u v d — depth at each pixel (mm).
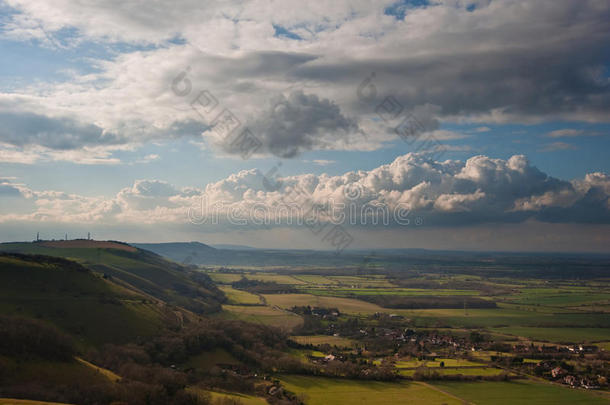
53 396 92562
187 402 107812
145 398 103125
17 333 109438
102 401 97000
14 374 97000
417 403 128625
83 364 113250
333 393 134000
